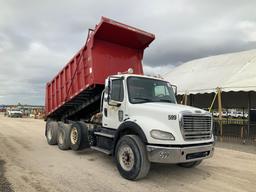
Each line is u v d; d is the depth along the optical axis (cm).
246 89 1415
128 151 689
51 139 1194
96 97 1005
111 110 815
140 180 688
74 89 1063
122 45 1010
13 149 1081
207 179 721
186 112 655
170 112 653
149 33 991
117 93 794
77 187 619
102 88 960
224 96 2038
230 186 668
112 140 797
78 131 988
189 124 657
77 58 1036
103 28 895
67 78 1128
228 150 1212
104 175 724
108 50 970
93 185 637
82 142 981
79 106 1128
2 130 1873
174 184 668
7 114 5112
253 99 1922
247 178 743
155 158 639
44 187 612
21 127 2177
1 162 840
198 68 2155
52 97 1301
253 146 1347
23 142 1292
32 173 723
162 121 662
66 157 943
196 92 1683
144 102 763
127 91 762
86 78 967
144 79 812
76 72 1043
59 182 652
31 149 1093
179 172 780
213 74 1862
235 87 1464
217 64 2053
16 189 593
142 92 788
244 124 2161
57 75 1226
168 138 634
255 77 1519
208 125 710
